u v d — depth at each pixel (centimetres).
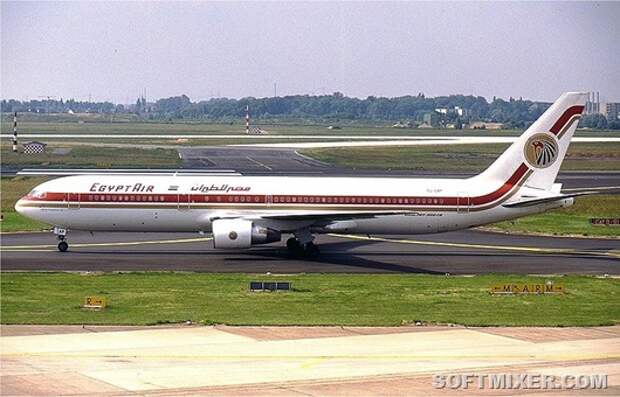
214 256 10481
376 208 10575
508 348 6094
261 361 5656
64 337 6216
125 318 6888
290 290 8256
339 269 9738
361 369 5506
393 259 10544
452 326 6762
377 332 6519
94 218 10425
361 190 10600
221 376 5309
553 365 5666
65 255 10369
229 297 7900
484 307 7638
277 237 10112
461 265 10181
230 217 10400
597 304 7881
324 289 8369
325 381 5231
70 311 7138
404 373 5428
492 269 9931
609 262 10538
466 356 5859
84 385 5075
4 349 5859
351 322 6844
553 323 6931
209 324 6681
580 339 6391
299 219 10300
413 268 9912
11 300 7562
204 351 5888
